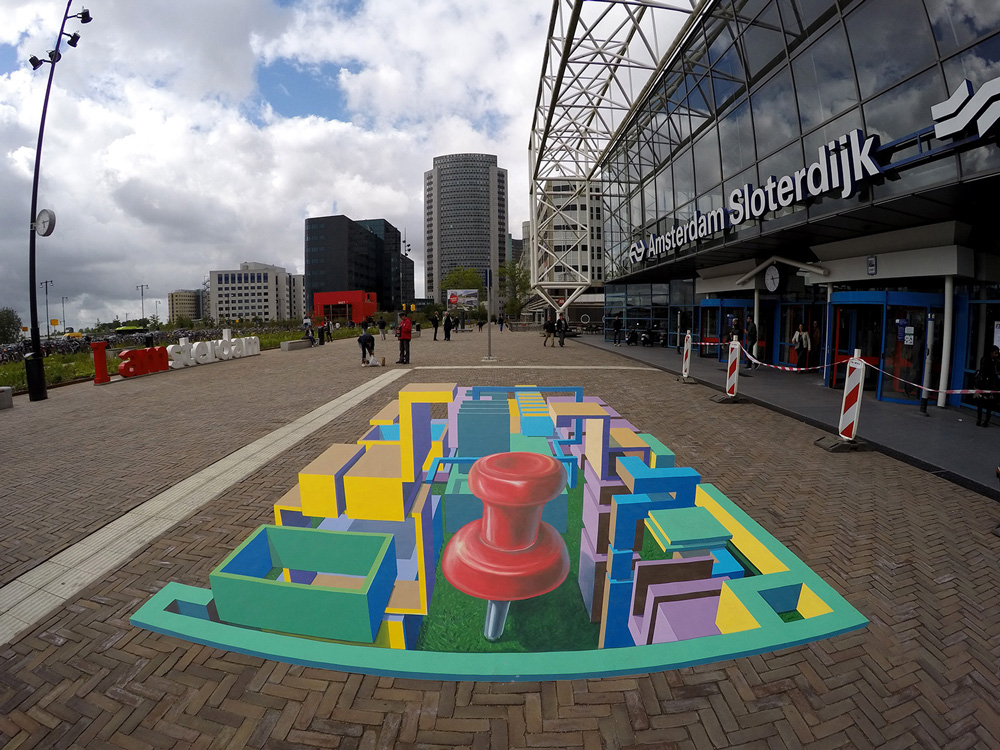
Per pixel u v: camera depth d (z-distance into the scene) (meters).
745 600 2.25
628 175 23.92
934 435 6.90
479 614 3.02
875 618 2.84
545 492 2.33
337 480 3.10
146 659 2.47
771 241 12.09
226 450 6.61
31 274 10.96
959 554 3.66
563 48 19.11
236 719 2.03
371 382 12.98
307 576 3.06
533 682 2.12
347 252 124.44
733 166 13.87
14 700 2.24
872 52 8.83
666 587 2.55
